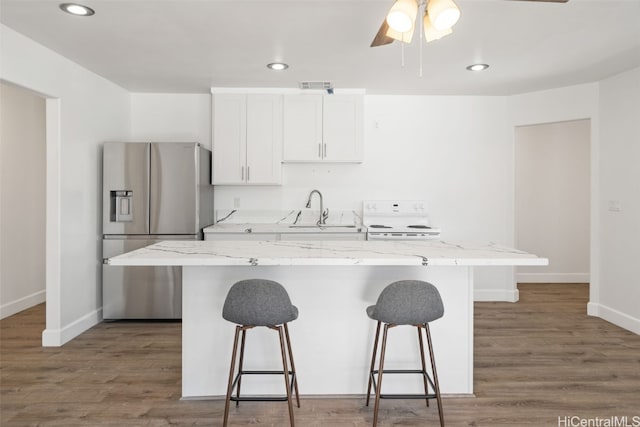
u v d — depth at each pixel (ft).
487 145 16.20
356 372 8.53
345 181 16.17
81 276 12.42
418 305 6.97
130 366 10.00
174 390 8.79
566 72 12.94
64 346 11.34
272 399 7.19
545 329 12.83
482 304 15.79
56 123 11.31
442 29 6.05
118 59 11.77
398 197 16.22
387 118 16.14
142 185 13.33
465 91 15.39
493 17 9.01
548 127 19.47
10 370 9.77
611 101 13.39
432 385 7.47
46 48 10.80
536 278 19.75
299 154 15.06
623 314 12.96
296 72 13.05
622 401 8.34
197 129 15.79
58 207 11.33
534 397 8.49
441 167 16.22
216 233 13.93
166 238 13.42
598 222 14.05
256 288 6.88
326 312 8.47
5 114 14.02
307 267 8.41
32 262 15.30
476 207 16.30
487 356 10.64
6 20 9.17
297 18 9.10
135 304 13.44
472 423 7.54
